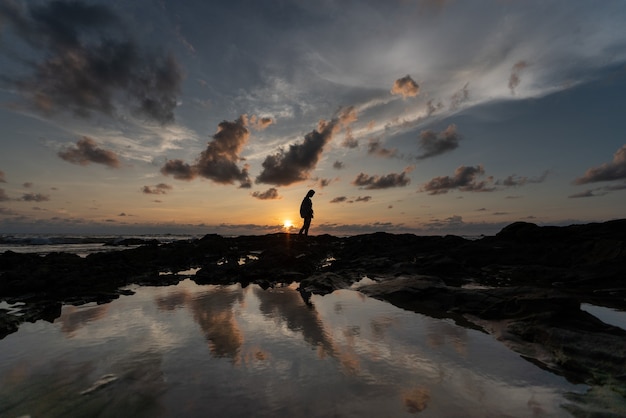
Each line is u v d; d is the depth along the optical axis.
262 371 4.99
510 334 6.84
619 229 17.08
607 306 9.43
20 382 4.64
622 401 4.11
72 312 8.60
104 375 4.86
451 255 18.58
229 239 36.22
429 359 5.53
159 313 8.46
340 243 35.97
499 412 3.92
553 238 18.05
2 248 34.03
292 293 11.34
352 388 4.48
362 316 8.27
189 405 4.04
